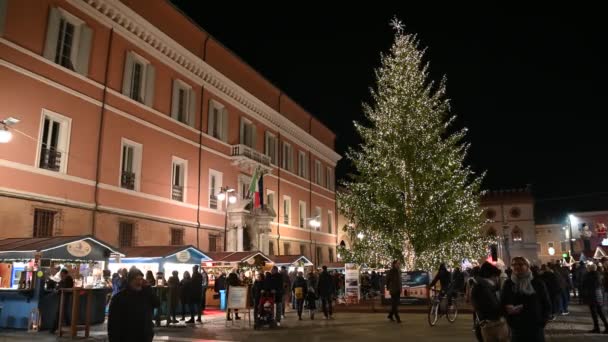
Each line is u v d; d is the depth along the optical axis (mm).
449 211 25984
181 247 21828
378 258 27109
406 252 26609
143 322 6508
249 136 38375
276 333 15445
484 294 7492
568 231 58312
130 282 6629
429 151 26531
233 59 35875
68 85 21812
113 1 24234
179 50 29281
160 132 27500
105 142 23531
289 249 43594
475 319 9000
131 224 24719
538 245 74938
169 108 28625
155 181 26766
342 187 58656
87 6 23141
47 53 21031
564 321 16656
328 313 21703
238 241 32281
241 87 36219
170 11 28891
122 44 25266
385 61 29250
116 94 24484
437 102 28406
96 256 17109
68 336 14188
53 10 21422
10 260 15766
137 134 25734
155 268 22391
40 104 20375
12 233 18625
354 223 29469
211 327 17250
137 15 25750
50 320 15250
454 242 26344
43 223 20094
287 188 44125
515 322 6832
